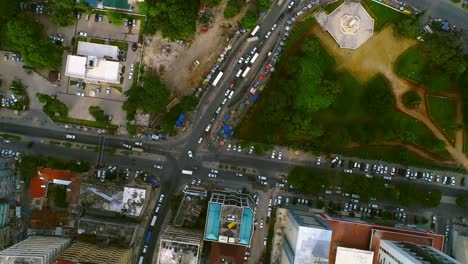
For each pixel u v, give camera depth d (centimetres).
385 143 11912
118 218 11850
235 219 10119
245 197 11406
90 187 11525
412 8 11850
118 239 11481
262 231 11906
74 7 11744
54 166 11656
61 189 11750
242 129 11931
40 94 11756
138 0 11662
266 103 11294
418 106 11938
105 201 11512
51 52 11462
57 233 11869
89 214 11900
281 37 11869
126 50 11938
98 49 11850
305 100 11369
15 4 11406
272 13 11856
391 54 11919
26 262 9750
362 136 11512
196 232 11350
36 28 11412
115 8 11800
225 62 11894
